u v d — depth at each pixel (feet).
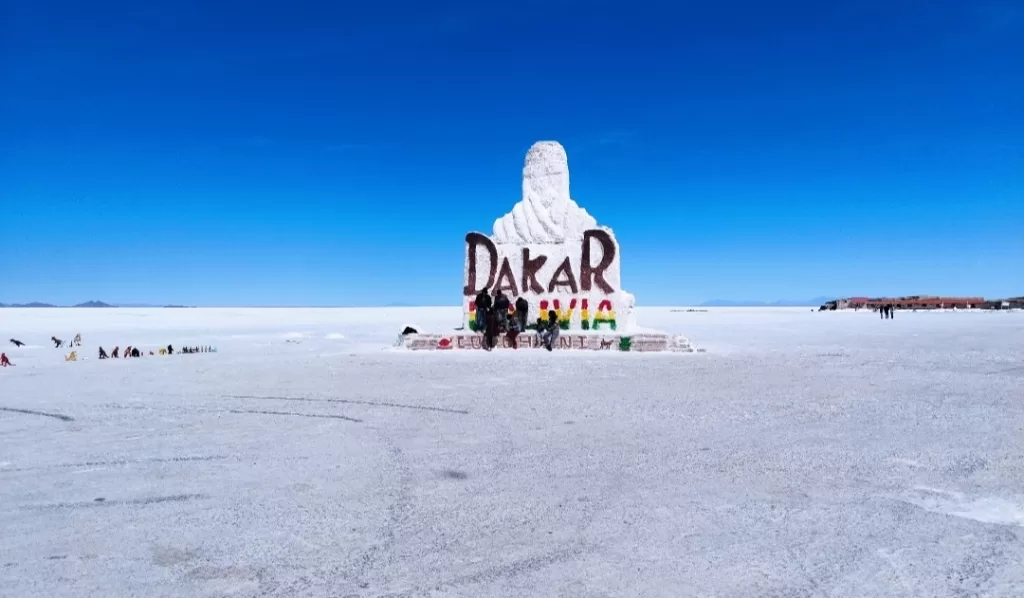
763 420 27.99
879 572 12.83
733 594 12.01
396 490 18.35
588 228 69.92
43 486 18.92
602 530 15.20
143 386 40.11
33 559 13.67
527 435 25.40
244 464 21.29
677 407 31.40
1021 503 16.78
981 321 138.31
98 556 13.83
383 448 23.40
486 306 67.67
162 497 17.81
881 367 48.34
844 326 123.34
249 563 13.46
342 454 22.56
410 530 15.28
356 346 77.00
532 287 69.56
